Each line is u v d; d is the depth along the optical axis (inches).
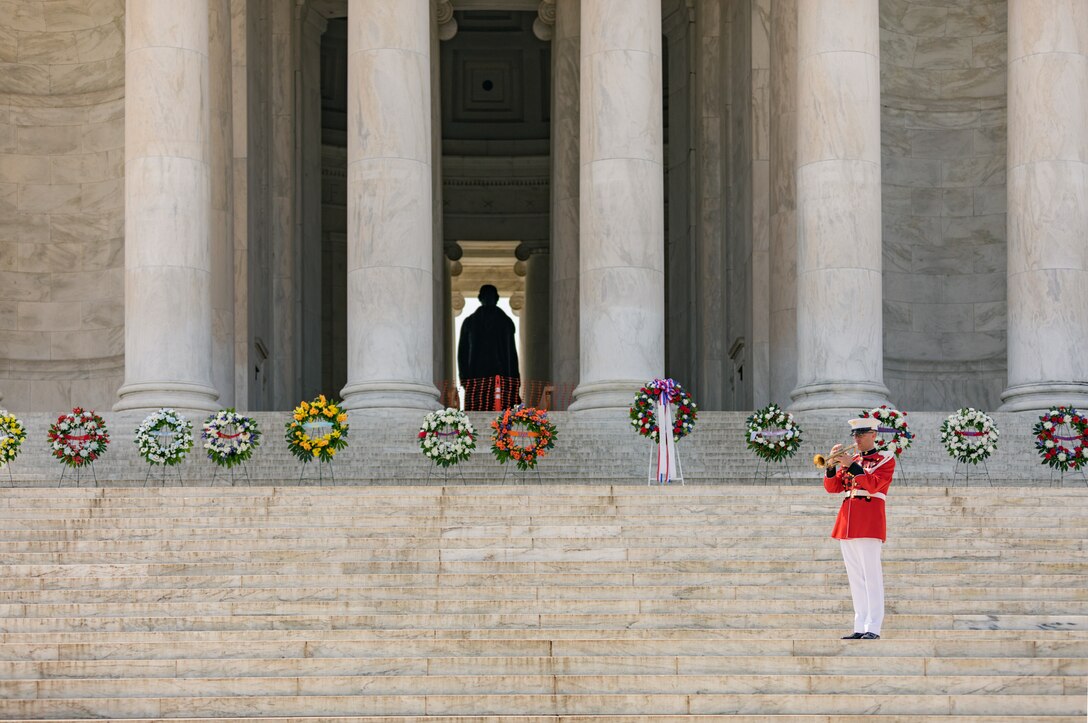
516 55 2871.6
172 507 1229.1
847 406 1593.3
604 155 1670.8
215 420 1461.6
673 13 2417.6
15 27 2126.0
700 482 1546.5
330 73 2711.6
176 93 1641.2
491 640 927.0
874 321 1633.9
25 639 955.3
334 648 927.0
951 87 2111.2
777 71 1893.5
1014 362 1644.9
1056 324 1621.6
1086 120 1656.0
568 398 2118.6
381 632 953.5
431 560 1096.8
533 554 1112.8
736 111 2116.1
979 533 1165.1
